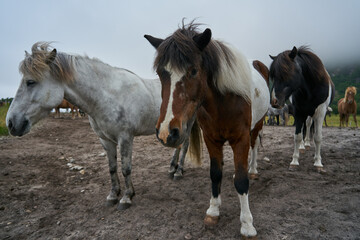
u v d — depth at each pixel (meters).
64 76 2.34
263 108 2.73
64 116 15.87
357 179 3.08
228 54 1.84
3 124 9.11
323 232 1.93
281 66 3.07
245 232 1.90
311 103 3.43
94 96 2.53
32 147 5.85
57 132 8.38
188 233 2.08
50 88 2.32
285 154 4.49
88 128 9.45
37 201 2.97
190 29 1.69
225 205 2.55
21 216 2.62
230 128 1.93
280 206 2.42
